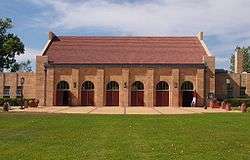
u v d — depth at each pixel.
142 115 40.44
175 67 68.94
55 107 63.19
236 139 20.80
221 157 15.88
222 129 25.72
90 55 71.12
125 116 38.47
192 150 17.34
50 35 74.25
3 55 82.69
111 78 69.25
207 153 16.69
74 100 69.00
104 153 16.62
